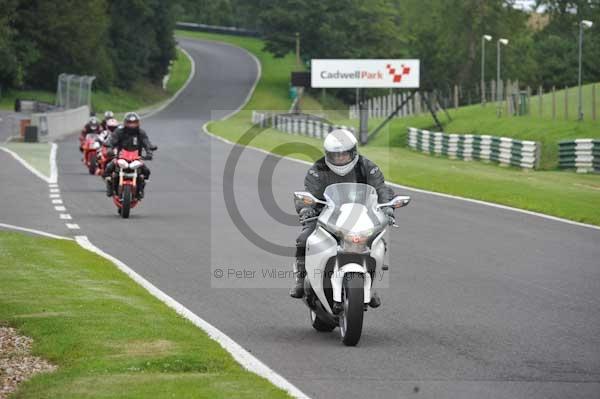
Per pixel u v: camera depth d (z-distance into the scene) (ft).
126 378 57.11
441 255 115.96
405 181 226.38
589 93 431.84
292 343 71.15
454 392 57.52
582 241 129.18
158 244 124.57
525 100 404.57
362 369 63.16
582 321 79.30
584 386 59.00
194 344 66.74
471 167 280.72
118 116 616.80
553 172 263.29
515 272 103.96
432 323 78.48
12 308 77.97
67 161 278.26
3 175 230.68
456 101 463.01
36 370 60.85
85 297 83.51
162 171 248.11
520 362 65.16
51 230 137.80
